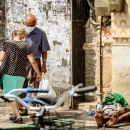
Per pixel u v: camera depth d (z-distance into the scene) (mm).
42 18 7711
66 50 7691
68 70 7691
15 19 7785
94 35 7758
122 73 7023
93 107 7402
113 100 6496
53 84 7707
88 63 7793
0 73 5293
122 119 5406
